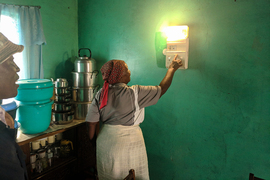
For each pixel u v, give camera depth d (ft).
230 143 5.20
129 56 6.78
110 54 7.27
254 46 4.64
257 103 4.73
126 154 4.57
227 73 5.06
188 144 5.89
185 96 5.78
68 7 7.68
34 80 5.77
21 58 6.41
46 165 6.14
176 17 5.66
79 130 6.86
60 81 6.41
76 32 8.12
